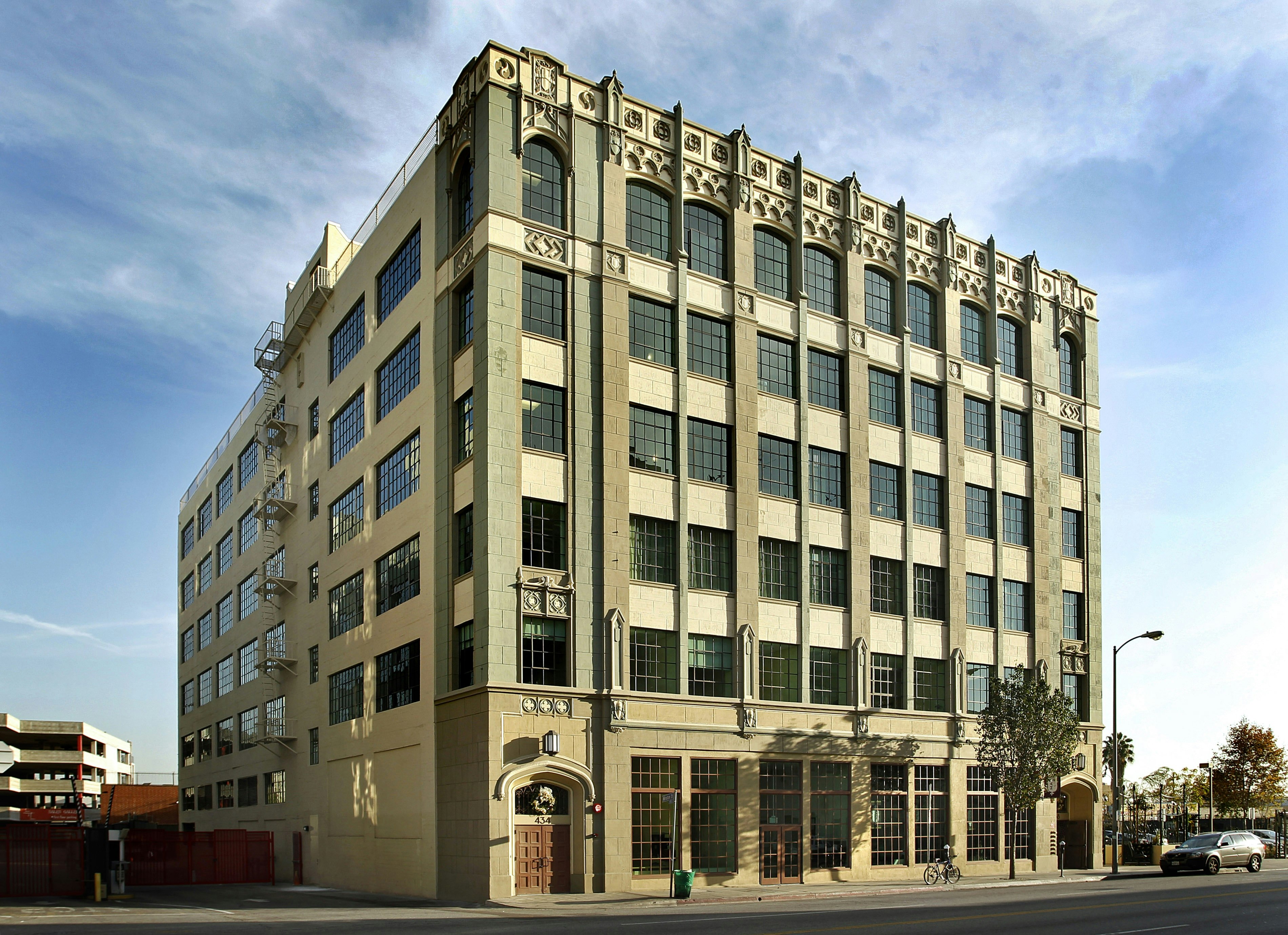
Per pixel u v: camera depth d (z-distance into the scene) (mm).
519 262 33750
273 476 57844
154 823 93000
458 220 36344
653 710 33719
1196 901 26906
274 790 54594
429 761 34406
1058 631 47438
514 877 30328
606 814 31953
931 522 43906
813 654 38875
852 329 42250
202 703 77062
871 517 41531
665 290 37031
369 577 42125
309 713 49250
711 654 36031
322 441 50375
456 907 28750
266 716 56938
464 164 36375
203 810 73750
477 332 33406
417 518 37438
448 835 32594
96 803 102688
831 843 37781
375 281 43906
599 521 33781
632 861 32531
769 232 40938
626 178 36844
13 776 115062
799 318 40656
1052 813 45406
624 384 34969
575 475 33500
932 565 43344
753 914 24516
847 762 38844
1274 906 25078
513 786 30766
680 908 27469
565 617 32531
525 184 34750
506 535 31875
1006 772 40125
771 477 39000
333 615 47312
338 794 44188
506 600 31516
